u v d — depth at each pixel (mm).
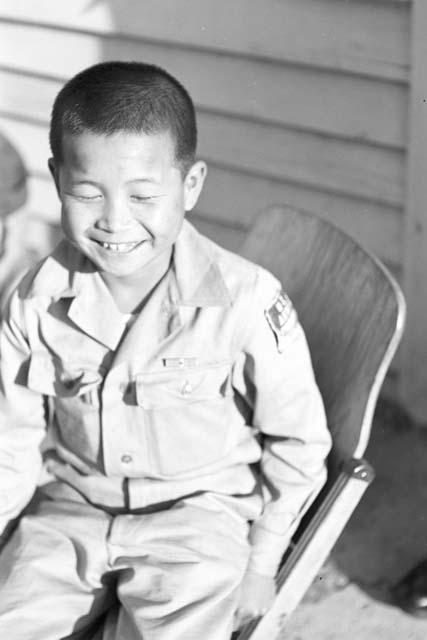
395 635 3049
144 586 2248
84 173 2092
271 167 3957
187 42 3969
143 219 2117
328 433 2348
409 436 3861
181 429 2326
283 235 2672
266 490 2398
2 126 4750
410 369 3861
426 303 3725
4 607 2236
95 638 2314
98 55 4293
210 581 2258
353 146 3730
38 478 2486
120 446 2344
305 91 3760
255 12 3756
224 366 2301
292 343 2314
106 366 2328
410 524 3455
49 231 4797
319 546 2311
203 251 2318
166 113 2131
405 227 3682
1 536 2416
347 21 3559
